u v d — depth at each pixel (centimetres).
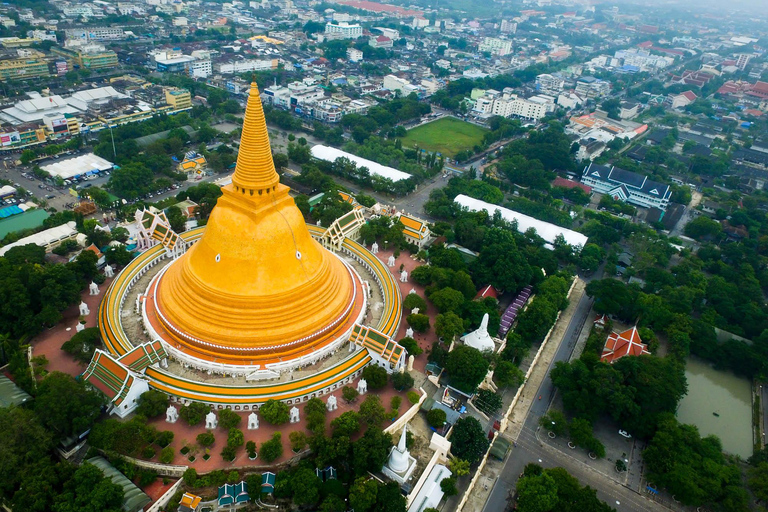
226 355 12988
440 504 11400
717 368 16812
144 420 11488
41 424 10681
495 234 19938
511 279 17962
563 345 16850
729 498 11481
